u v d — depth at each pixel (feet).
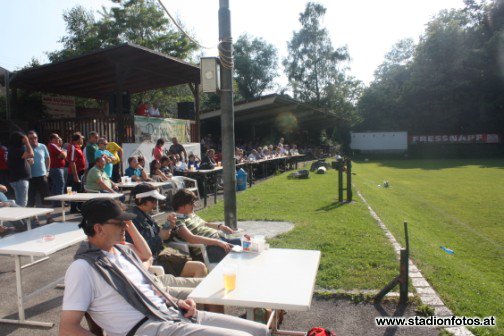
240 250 11.35
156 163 34.73
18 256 11.87
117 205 7.80
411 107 150.92
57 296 14.20
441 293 13.53
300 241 19.85
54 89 49.65
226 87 19.16
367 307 12.74
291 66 161.68
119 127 39.27
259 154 63.93
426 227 32.45
